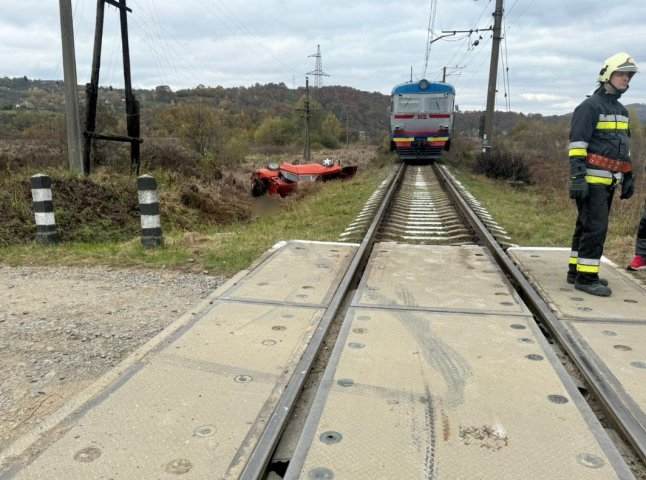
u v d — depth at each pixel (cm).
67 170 1099
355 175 2177
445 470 223
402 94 2539
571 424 258
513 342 359
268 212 1420
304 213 1155
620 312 422
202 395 288
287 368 322
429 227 938
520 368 319
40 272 579
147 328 411
